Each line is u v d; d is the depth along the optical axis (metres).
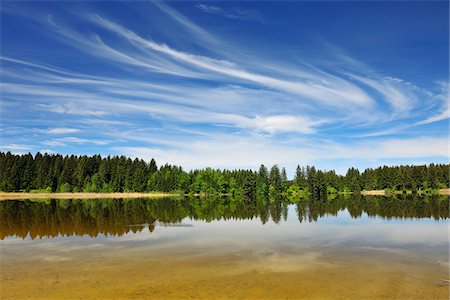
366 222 38.06
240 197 126.94
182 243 25.28
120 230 32.59
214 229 33.16
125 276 16.50
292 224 36.88
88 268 18.03
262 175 150.50
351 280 15.69
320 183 150.25
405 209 56.16
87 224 37.50
